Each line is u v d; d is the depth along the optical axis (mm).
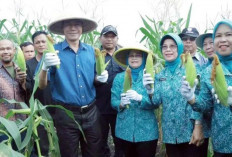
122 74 3285
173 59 2805
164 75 2867
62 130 2949
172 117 2730
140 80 3102
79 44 3088
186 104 2688
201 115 2578
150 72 2664
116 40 3855
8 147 1574
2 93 2986
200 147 2732
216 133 2238
